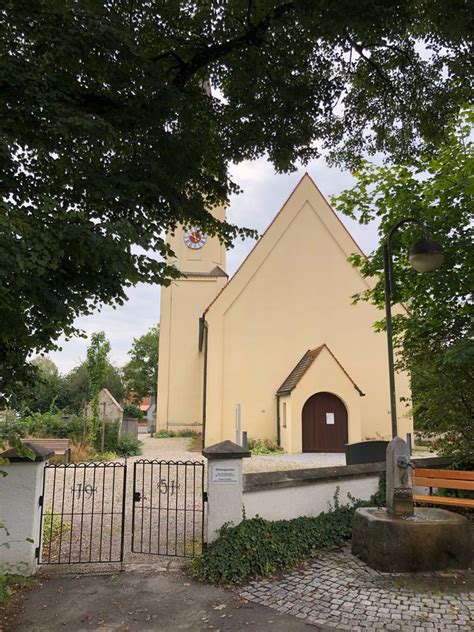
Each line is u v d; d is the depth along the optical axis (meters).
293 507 6.39
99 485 10.50
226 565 5.11
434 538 5.23
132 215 5.48
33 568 5.23
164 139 5.88
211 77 7.46
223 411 19.81
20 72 4.47
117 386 51.53
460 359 6.73
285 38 6.87
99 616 4.25
